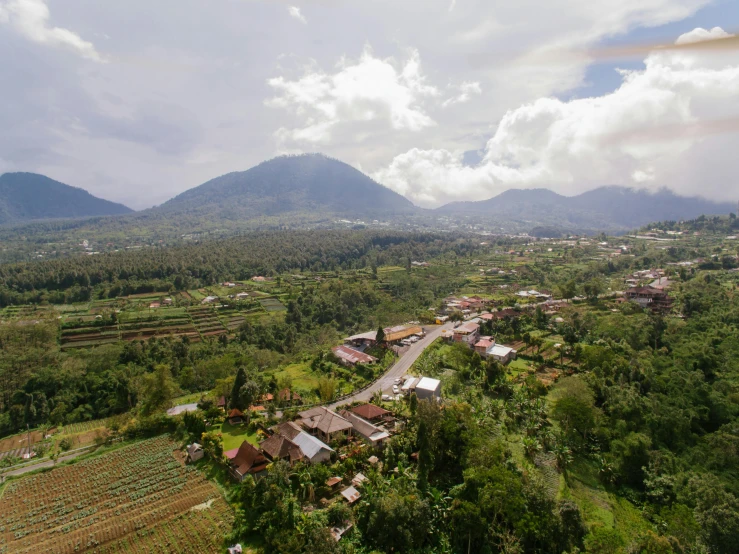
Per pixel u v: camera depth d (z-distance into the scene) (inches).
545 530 2084.2
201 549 1983.3
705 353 3966.5
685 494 2578.7
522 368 4170.8
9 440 3710.6
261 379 3860.7
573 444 2999.5
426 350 4690.0
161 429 3230.8
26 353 4788.4
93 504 2369.6
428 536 2119.8
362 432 2854.3
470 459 2503.7
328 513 2117.4
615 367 3863.2
